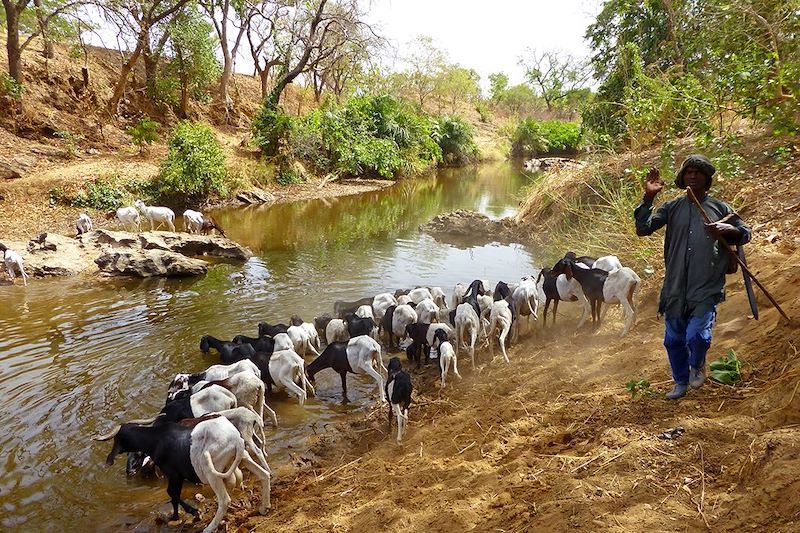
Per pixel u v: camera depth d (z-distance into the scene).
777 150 10.80
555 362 7.50
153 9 26.16
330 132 31.80
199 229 17.78
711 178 4.61
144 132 23.72
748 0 11.71
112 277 13.20
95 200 18.97
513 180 36.38
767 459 3.39
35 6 25.08
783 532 2.84
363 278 13.37
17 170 19.47
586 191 16.23
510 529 3.62
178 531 5.12
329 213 22.88
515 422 5.75
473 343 8.25
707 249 4.53
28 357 8.73
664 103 14.92
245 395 6.62
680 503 3.37
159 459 5.23
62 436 6.61
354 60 33.06
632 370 6.23
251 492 5.68
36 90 24.80
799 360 4.63
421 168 37.94
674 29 19.73
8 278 12.61
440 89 59.59
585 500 3.56
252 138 29.12
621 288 7.91
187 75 31.00
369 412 7.36
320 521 4.71
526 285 9.33
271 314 10.84
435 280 13.21
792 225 8.38
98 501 5.57
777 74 10.52
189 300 11.65
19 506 5.44
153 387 7.83
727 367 4.95
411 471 5.31
